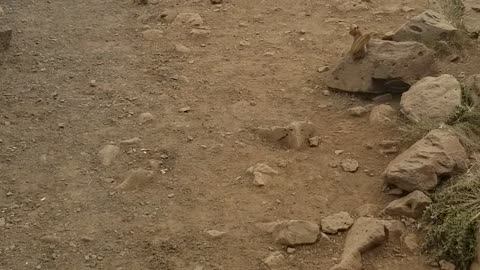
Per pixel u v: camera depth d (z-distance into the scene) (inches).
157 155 184.5
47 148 186.9
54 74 210.5
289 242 164.2
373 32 227.1
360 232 164.4
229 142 188.2
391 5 243.0
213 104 199.9
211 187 177.0
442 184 172.2
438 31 215.5
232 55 218.7
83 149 186.4
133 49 221.3
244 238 166.4
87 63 215.2
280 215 170.9
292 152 185.8
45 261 162.9
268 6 242.5
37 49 220.5
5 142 188.1
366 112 196.2
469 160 175.9
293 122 189.9
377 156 184.4
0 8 238.4
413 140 184.9
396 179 171.9
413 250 163.5
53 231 168.1
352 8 239.6
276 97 202.5
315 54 218.8
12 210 172.4
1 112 196.5
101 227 168.9
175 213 171.6
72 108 198.4
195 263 162.4
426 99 188.4
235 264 161.9
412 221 168.1
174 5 243.6
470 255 159.5
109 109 198.1
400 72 198.4
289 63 215.3
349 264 159.6
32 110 197.5
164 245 165.5
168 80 208.4
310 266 161.5
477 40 219.0
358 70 201.2
